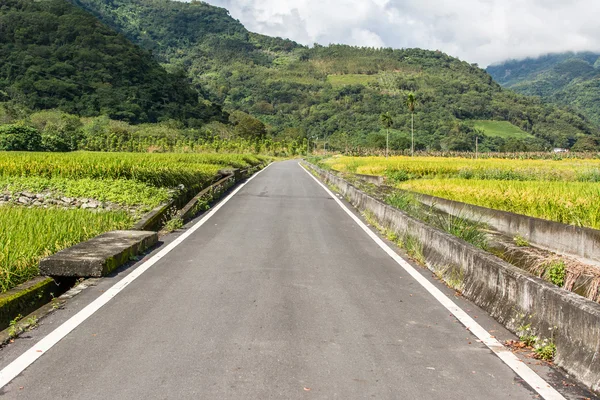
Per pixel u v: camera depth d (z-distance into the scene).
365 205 15.11
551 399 3.47
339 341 4.57
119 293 6.09
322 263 8.04
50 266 6.57
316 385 3.65
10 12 147.75
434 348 4.43
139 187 15.80
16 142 51.59
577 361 3.86
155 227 11.61
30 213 9.60
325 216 14.44
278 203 17.86
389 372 3.90
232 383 3.66
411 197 14.49
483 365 4.07
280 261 8.14
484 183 20.17
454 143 145.50
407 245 9.12
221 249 9.12
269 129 187.12
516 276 5.09
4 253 6.26
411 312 5.50
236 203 17.58
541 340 4.38
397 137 143.88
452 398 3.47
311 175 39.47
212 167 29.12
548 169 35.50
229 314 5.32
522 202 14.28
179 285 6.50
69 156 24.64
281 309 5.52
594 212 11.14
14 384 3.61
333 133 181.75
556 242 10.72
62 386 3.58
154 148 84.00
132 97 126.38
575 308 4.04
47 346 4.37
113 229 9.73
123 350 4.29
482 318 5.31
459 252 6.75
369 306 5.70
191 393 3.48
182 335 4.67
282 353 4.26
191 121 132.50
